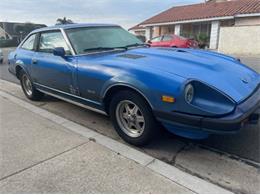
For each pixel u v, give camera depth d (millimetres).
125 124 3412
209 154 3152
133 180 2637
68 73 3875
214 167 2877
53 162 2986
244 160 3008
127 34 4738
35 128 3980
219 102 2670
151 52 3676
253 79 3369
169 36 16234
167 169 2828
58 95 4473
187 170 2820
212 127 2621
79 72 3656
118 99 3277
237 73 3238
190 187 2531
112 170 2807
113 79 3182
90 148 3305
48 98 5656
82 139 3570
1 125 4109
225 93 2678
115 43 4301
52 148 3320
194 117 2676
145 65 3084
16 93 6273
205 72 2938
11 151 3256
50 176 2725
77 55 3855
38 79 4848
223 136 3582
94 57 3744
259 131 3697
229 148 3277
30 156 3127
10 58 5855
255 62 11945
